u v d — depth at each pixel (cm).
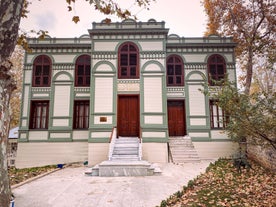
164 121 1177
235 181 704
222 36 1519
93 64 1228
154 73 1226
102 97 1198
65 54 1398
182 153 1163
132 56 1252
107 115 1178
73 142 1312
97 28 1252
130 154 1039
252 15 1356
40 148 1295
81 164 1234
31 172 1064
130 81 1226
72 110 1338
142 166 856
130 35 1259
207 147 1268
